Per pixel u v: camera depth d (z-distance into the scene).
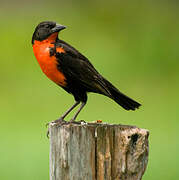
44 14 26.83
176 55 23.08
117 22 25.98
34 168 11.48
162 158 12.22
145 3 27.55
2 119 15.97
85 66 7.79
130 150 6.01
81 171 6.04
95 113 16.48
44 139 13.87
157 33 24.58
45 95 18.31
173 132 14.78
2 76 19.94
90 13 26.97
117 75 21.28
